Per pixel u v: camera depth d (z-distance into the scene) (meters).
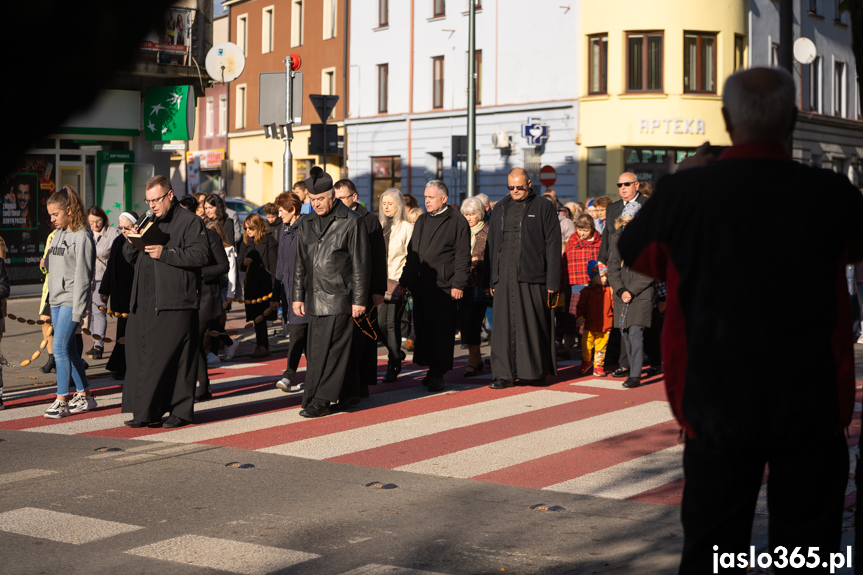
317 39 44.94
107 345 14.17
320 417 9.05
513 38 34.94
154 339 8.34
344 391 9.12
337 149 16.72
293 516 5.82
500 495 6.34
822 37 38.50
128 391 8.39
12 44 2.95
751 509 3.19
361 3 41.78
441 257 10.40
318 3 44.78
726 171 3.14
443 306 10.45
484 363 12.71
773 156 3.16
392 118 40.22
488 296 11.43
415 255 10.53
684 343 3.19
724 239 3.09
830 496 3.12
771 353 3.03
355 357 9.23
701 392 3.09
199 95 21.50
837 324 3.11
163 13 3.24
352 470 7.02
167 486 6.52
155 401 8.35
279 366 12.44
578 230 12.94
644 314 10.53
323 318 8.96
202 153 53.50
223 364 12.61
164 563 4.95
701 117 31.69
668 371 3.24
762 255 3.05
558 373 11.94
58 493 6.32
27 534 5.43
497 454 7.55
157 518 5.76
